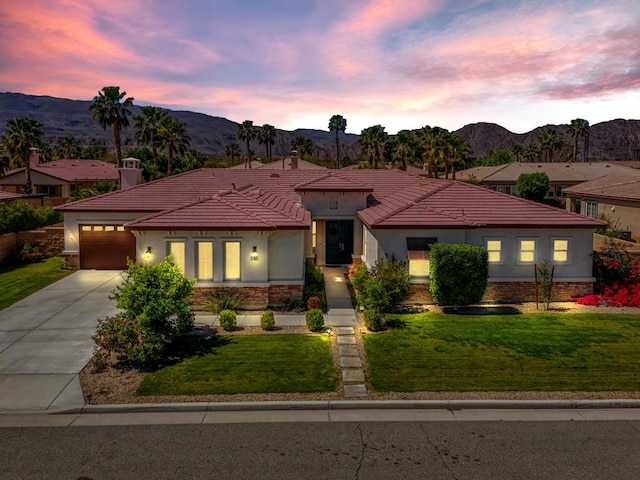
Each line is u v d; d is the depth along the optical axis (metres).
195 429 10.05
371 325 15.85
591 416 10.69
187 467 8.65
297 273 18.86
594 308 18.59
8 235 25.59
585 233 19.50
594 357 13.66
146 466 8.68
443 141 57.00
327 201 24.39
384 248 19.39
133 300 13.38
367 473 8.48
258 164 56.06
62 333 15.40
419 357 13.70
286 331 15.91
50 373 12.56
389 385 11.99
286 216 19.22
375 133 60.22
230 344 14.66
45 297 19.38
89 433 9.86
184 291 14.19
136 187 26.72
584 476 8.41
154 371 12.70
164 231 18.19
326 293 20.56
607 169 60.03
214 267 18.44
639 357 13.69
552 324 16.56
